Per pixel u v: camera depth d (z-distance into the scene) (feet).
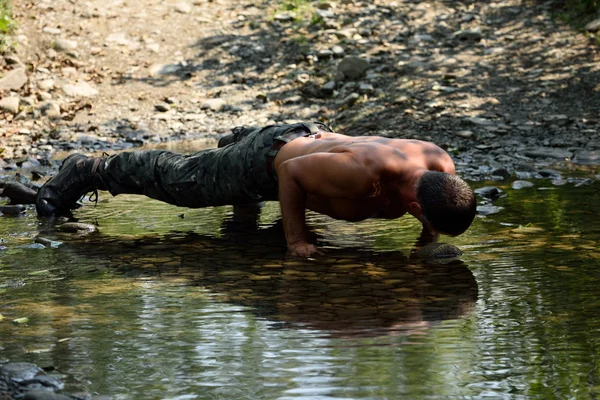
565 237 19.40
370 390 11.50
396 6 45.27
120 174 22.16
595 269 16.89
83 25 43.01
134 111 37.83
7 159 31.78
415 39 41.91
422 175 17.44
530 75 37.81
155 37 43.06
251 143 20.12
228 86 39.75
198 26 44.14
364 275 16.98
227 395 11.43
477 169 28.32
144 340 13.50
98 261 18.37
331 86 38.47
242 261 18.22
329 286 16.29
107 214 23.20
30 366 12.29
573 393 11.32
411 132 33.50
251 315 14.66
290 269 17.52
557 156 29.76
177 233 20.95
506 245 18.89
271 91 39.17
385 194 17.98
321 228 21.03
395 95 36.96
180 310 14.98
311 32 43.45
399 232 20.42
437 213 17.03
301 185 18.37
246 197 20.57
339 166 17.79
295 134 19.76
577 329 13.64
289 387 11.64
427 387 11.57
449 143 32.01
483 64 39.09
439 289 15.96
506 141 31.89
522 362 12.36
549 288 15.80
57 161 31.01
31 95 38.06
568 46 39.99
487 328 13.79
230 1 46.34
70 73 40.01
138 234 20.88
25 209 23.93
